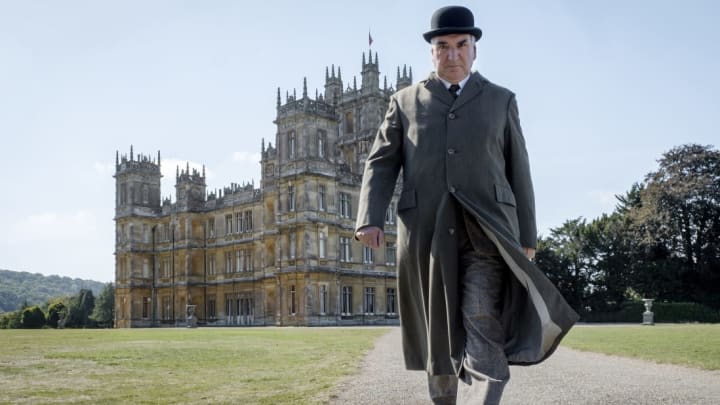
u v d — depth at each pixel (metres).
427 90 4.88
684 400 9.22
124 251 89.25
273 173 73.44
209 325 80.31
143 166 90.94
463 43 4.78
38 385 10.91
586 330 36.75
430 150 4.65
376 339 27.53
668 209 71.75
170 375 12.47
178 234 85.62
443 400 4.77
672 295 71.44
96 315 130.50
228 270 81.44
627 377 12.09
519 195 4.80
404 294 4.81
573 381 11.53
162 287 87.69
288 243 66.06
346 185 69.94
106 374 12.66
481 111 4.70
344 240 68.94
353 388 10.44
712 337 24.89
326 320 64.44
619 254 73.31
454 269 4.41
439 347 4.46
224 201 82.62
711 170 72.88
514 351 4.19
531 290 4.09
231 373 12.84
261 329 48.78
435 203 4.57
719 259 70.19
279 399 9.13
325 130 67.75
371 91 80.25
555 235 79.56
